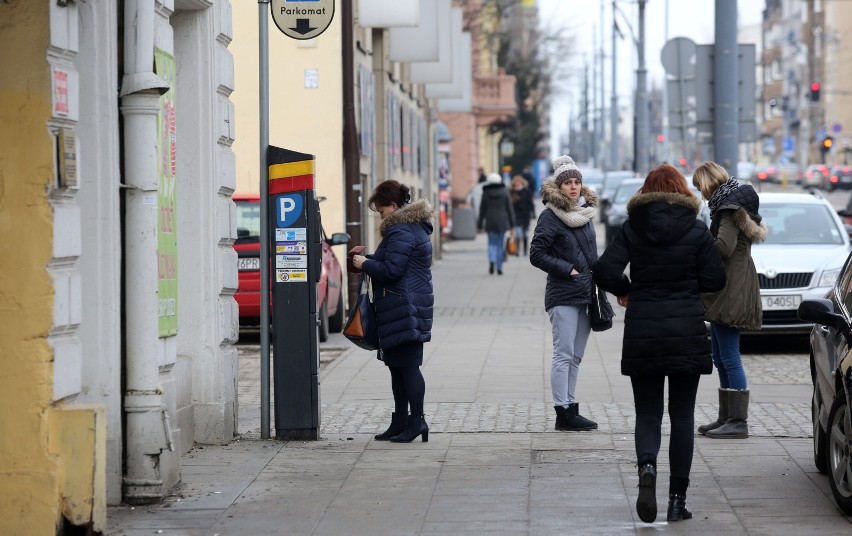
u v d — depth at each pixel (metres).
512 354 32.28
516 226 74.75
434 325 39.62
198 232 20.33
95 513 14.42
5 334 14.13
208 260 20.41
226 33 20.89
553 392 21.75
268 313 21.23
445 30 61.28
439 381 27.78
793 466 18.53
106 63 15.77
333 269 37.66
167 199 18.17
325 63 42.31
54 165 14.03
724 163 42.38
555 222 21.38
